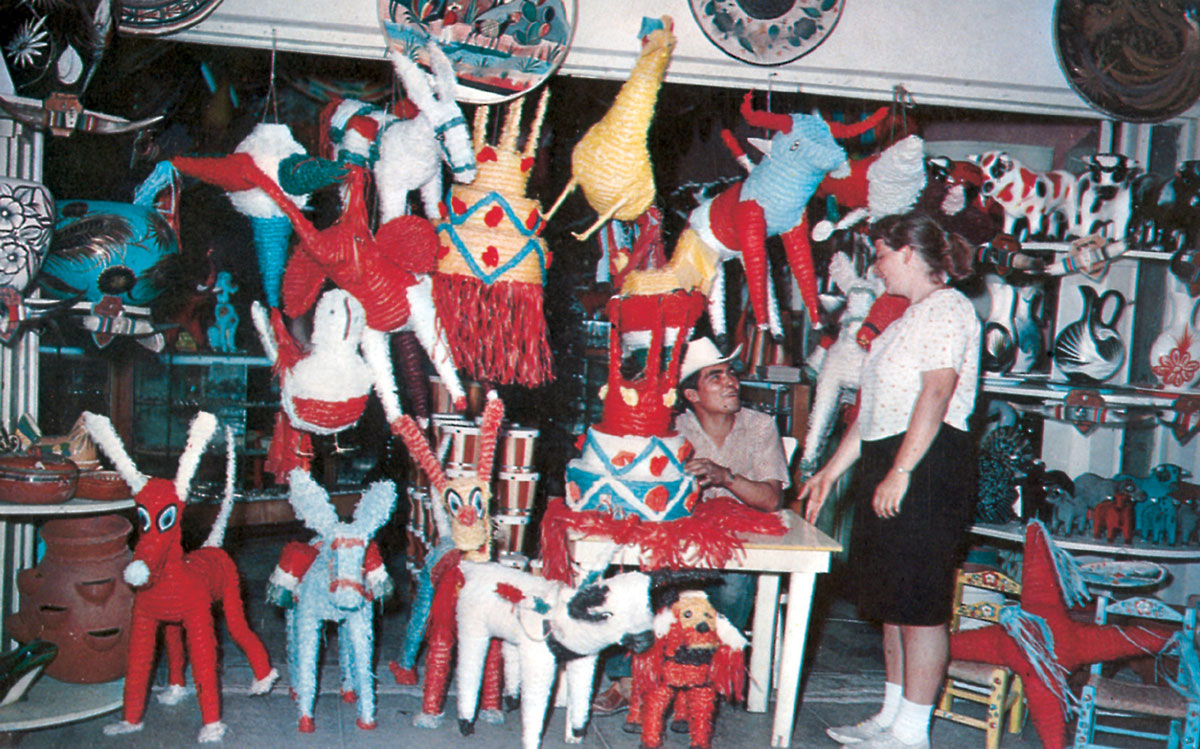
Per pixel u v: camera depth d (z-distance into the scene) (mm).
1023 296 4379
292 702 3477
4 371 3387
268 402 6137
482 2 3346
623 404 3215
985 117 5297
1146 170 4500
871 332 3387
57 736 3092
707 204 3357
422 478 4086
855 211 3545
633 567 3646
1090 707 3199
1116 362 4238
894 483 2990
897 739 3123
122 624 3314
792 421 4730
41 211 3053
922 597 3041
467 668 3143
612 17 3611
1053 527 4133
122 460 3055
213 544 3432
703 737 3139
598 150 3182
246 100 4746
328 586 3168
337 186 3225
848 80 3844
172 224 3428
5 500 3111
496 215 3201
